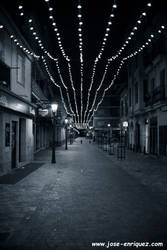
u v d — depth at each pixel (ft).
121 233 16.88
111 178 37.96
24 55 52.70
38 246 14.99
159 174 42.09
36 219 19.60
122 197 26.50
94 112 228.63
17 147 48.24
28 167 49.52
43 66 90.94
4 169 39.93
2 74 39.04
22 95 47.78
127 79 119.34
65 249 14.60
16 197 26.08
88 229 17.58
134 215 20.67
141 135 88.63
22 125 53.88
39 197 26.12
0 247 14.85
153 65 71.00
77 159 67.56
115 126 224.53
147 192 28.89
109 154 82.99
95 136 228.02
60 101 153.99
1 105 36.47
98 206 23.15
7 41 41.83
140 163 58.39
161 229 17.65
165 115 62.95
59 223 18.74
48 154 82.84
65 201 24.72
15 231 17.22
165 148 62.64
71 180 35.96
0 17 37.29
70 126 173.17
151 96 71.10
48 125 117.19
